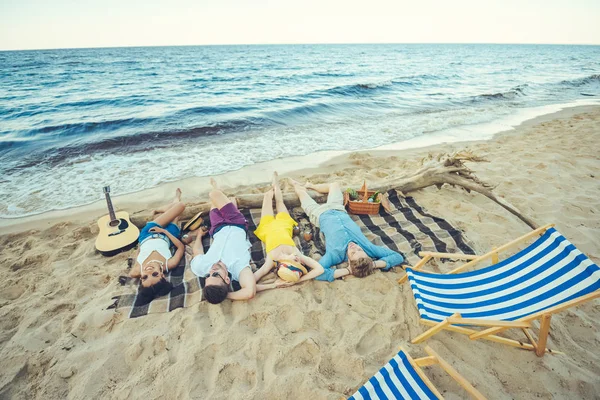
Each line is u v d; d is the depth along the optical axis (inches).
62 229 168.2
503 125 378.6
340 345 101.4
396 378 76.9
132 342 103.0
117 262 140.8
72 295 122.0
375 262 131.0
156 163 255.1
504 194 192.9
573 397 88.0
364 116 414.3
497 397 87.9
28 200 198.1
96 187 215.6
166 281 123.7
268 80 750.5
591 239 151.2
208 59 1565.0
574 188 198.5
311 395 87.2
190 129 334.3
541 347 96.2
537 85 730.2
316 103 461.7
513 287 101.8
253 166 250.7
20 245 154.9
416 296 104.0
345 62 1437.0
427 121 391.5
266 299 120.0
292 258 127.8
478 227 163.3
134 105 454.3
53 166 247.4
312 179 223.1
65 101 460.1
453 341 104.4
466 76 889.5
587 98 580.4
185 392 88.7
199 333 105.6
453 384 91.1
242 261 129.1
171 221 155.5
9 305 117.5
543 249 104.0
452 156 187.6
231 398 87.3
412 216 169.5
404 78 783.7
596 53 3560.5
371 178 220.2
